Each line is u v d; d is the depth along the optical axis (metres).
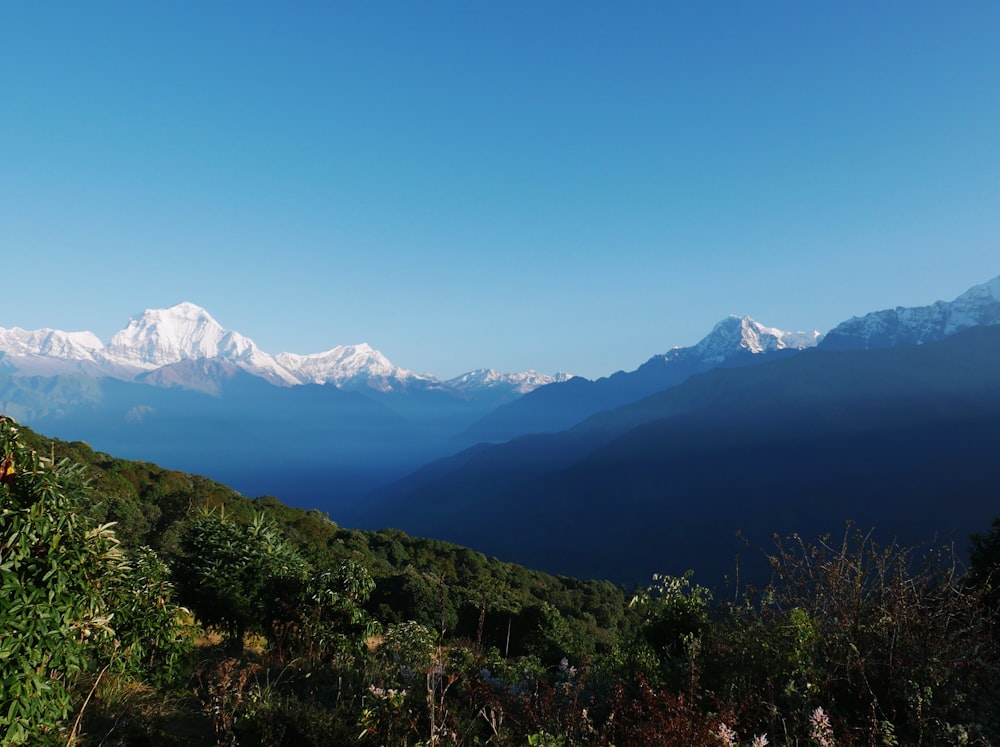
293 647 9.38
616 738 4.64
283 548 10.75
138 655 6.40
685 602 8.55
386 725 5.21
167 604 7.39
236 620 9.88
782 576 6.04
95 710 5.82
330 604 9.47
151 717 5.99
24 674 3.80
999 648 5.12
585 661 5.52
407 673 7.31
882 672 5.21
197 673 7.55
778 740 4.67
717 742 3.99
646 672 6.48
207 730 5.93
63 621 4.09
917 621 5.19
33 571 3.99
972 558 9.45
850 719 4.88
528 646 15.55
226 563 10.05
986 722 4.59
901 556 5.51
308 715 5.75
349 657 8.66
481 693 5.80
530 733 4.68
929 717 4.55
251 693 6.20
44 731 4.38
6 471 4.07
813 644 5.54
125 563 6.45
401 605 25.95
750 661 5.85
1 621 3.70
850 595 5.55
